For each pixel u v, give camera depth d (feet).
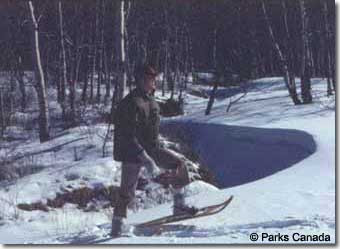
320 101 88.17
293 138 60.49
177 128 77.66
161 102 101.60
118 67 63.31
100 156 59.52
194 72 145.89
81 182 49.14
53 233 37.32
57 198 47.21
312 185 32.94
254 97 110.11
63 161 58.59
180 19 134.10
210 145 72.49
